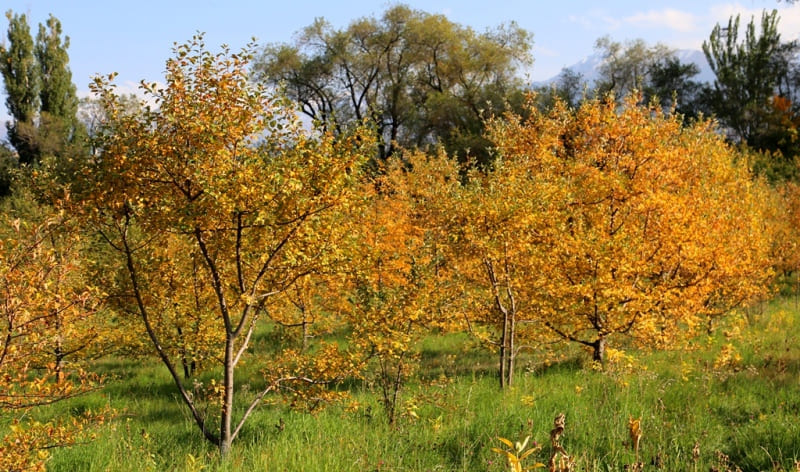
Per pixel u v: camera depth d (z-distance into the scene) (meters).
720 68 47.03
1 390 5.48
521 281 10.11
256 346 15.23
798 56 45.72
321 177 6.27
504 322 10.06
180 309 10.19
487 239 9.29
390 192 16.84
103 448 7.17
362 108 43.25
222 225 6.64
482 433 7.27
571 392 9.22
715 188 11.43
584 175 10.62
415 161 18.16
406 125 42.72
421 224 12.39
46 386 5.59
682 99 47.53
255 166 6.20
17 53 41.41
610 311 9.97
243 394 10.56
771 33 46.06
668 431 7.08
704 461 6.24
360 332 8.07
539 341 11.30
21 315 4.87
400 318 8.09
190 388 11.80
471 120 39.72
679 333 10.56
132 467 6.52
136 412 9.63
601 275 9.66
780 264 17.52
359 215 7.18
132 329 10.27
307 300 12.33
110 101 6.48
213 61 6.35
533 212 9.39
